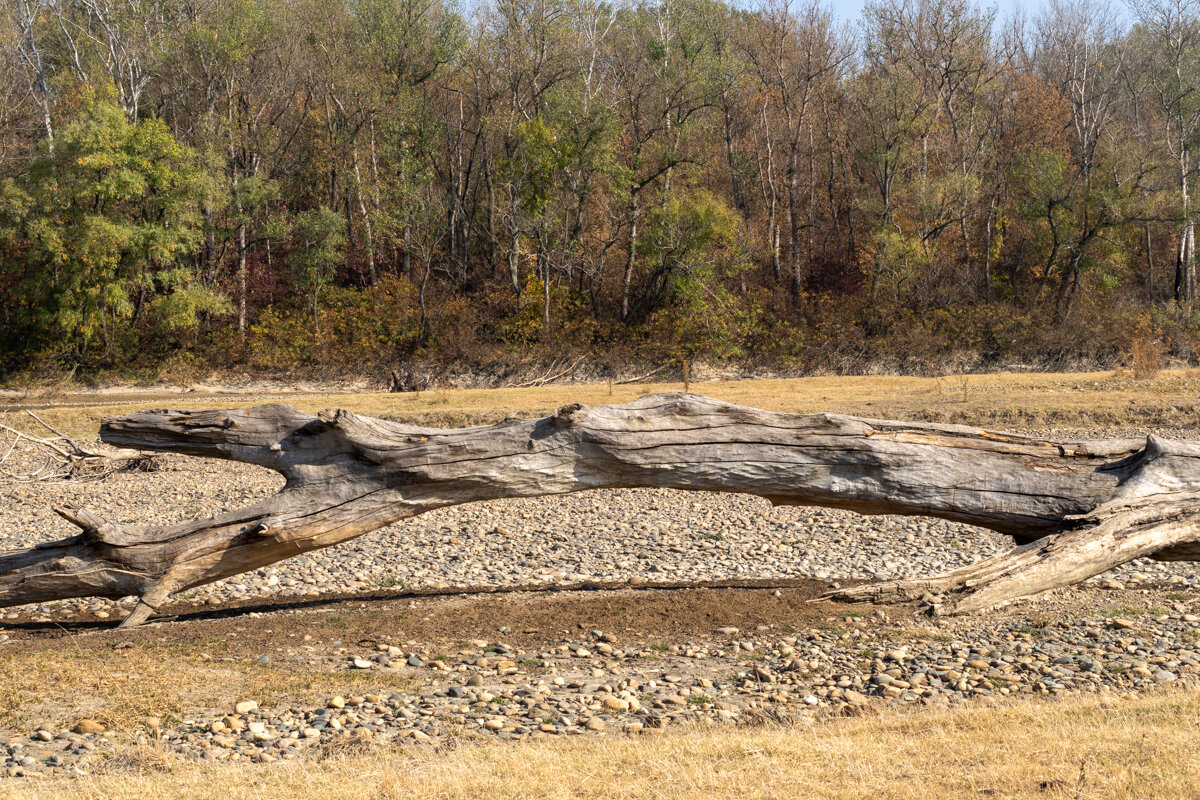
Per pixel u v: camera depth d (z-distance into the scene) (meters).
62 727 7.23
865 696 8.00
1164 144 49.47
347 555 15.23
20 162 47.75
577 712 7.70
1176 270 52.28
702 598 11.76
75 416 32.16
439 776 5.77
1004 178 55.38
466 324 50.09
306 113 55.03
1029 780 5.18
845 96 59.97
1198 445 11.41
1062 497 11.27
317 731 7.21
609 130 48.91
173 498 21.28
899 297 51.47
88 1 50.44
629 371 48.00
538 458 11.02
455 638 10.22
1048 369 46.62
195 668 8.96
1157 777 5.14
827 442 11.32
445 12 52.59
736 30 58.19
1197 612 10.62
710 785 5.37
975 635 9.90
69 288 44.53
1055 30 60.94
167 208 45.72
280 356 47.97
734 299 49.12
